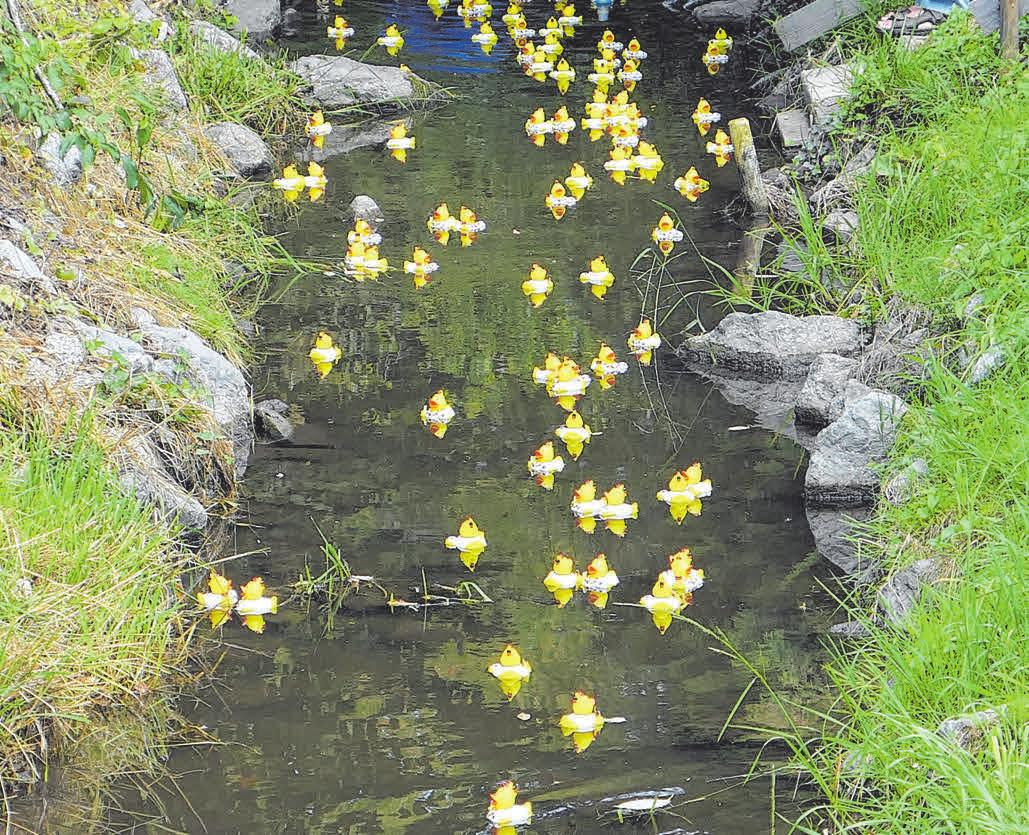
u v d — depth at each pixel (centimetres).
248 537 805
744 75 1783
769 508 841
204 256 1135
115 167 1141
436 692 664
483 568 775
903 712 593
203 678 676
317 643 705
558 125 1588
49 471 740
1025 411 766
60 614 661
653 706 652
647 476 881
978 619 626
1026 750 539
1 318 832
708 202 1360
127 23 1241
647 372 1033
